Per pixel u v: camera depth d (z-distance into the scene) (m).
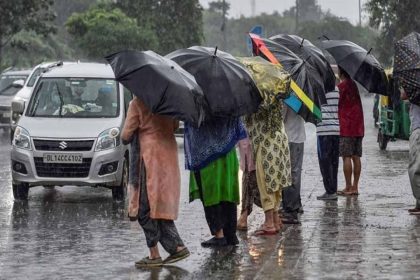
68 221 14.43
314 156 25.23
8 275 10.52
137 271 10.62
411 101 14.14
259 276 10.05
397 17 53.72
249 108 11.24
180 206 15.84
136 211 10.76
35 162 16.53
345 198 16.44
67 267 10.93
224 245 11.91
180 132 27.31
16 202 16.66
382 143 27.23
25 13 49.78
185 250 10.84
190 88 10.34
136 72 10.34
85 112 17.31
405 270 10.25
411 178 14.48
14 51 81.62
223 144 11.50
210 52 11.47
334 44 16.17
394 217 14.16
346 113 16.62
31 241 12.67
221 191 11.70
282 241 12.22
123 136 10.72
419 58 14.16
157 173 10.63
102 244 12.41
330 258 11.00
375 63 15.86
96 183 16.52
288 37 14.47
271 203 12.59
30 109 17.45
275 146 12.48
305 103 12.95
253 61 12.43
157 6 77.75
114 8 76.06
